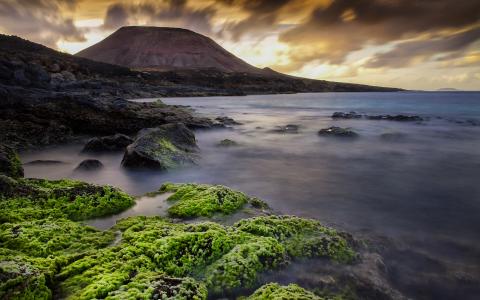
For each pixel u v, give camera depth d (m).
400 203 13.02
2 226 6.98
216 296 5.57
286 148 24.22
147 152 16.23
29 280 4.91
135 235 6.69
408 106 75.38
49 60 98.62
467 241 9.66
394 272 7.57
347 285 6.26
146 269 5.60
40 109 24.86
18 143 20.84
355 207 12.52
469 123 39.16
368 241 8.49
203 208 8.63
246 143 25.72
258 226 7.26
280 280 6.11
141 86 121.44
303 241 7.20
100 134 25.70
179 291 4.89
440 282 7.29
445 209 12.37
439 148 24.66
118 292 4.75
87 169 16.05
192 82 168.62
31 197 8.83
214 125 31.55
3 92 24.77
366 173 17.77
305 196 13.77
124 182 14.73
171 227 7.18
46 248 6.24
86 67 121.38
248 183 15.60
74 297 4.79
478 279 7.43
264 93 185.00
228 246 6.46
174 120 28.81
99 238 6.83
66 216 8.30
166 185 11.06
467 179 16.59
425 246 9.27
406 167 19.12
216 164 18.81
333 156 21.89
